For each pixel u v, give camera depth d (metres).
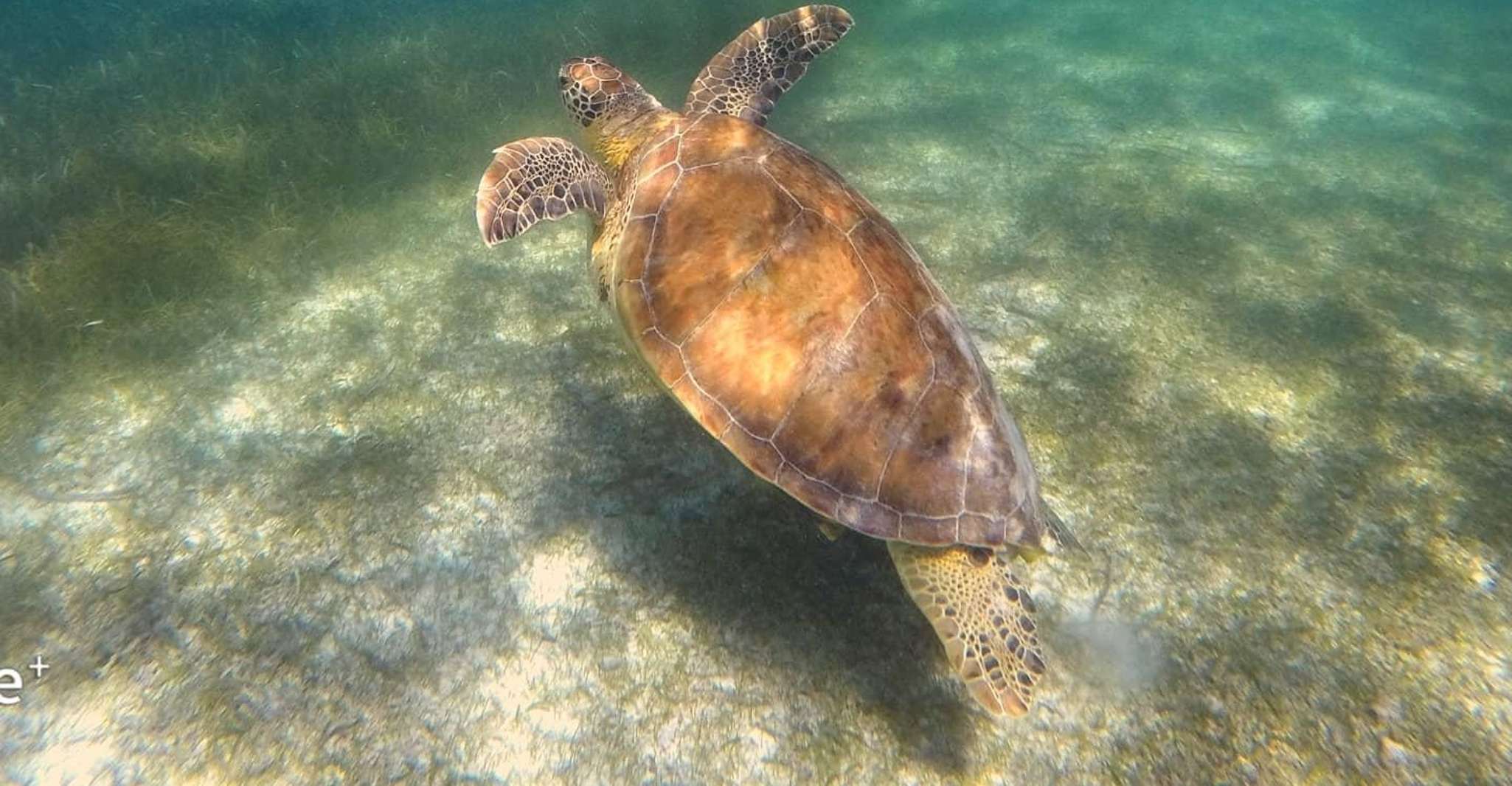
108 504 1.50
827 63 3.81
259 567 1.40
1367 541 1.43
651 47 3.61
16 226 2.16
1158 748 1.17
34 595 1.34
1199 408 1.70
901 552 1.20
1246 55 4.36
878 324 1.16
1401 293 2.09
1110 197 2.56
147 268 2.01
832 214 1.25
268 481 1.54
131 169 2.44
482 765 1.17
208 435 1.64
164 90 3.28
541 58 3.54
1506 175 2.91
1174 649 1.29
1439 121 3.46
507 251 2.23
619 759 1.18
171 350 1.83
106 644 1.28
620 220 1.41
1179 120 3.33
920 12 4.88
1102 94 3.59
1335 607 1.33
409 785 1.15
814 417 1.14
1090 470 1.56
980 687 1.10
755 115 1.84
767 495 1.51
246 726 1.20
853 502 1.13
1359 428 1.66
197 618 1.32
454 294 2.04
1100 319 1.96
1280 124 3.37
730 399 1.17
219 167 2.47
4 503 1.49
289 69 3.54
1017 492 1.17
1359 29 5.16
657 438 1.62
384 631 1.31
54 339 1.79
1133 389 1.75
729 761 1.17
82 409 1.68
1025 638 1.15
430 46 3.75
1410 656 1.26
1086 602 1.36
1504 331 1.95
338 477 1.55
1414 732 1.17
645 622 1.33
